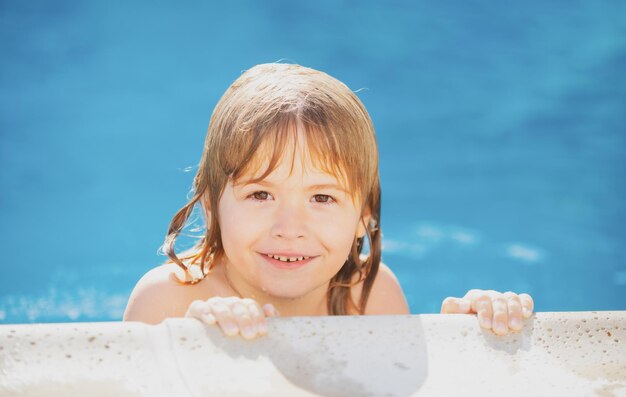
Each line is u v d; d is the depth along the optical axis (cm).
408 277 427
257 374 161
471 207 489
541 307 407
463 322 179
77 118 549
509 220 480
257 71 241
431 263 439
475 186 507
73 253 438
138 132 539
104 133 538
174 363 161
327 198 221
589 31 651
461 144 543
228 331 167
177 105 564
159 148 527
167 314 241
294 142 214
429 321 178
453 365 170
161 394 154
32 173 500
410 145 539
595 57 626
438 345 174
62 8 647
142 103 565
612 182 513
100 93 573
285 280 221
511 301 183
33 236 450
